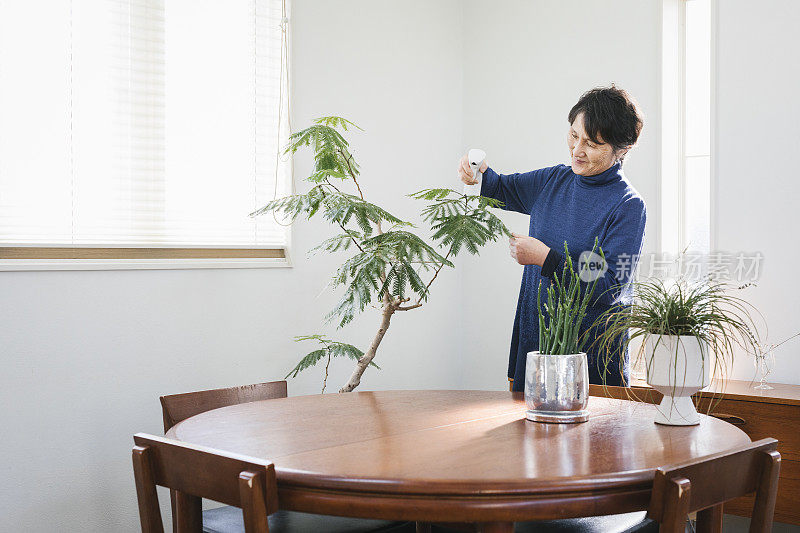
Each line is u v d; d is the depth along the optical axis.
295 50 3.63
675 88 3.80
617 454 1.63
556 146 4.11
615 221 2.73
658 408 1.99
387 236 2.80
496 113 4.36
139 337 3.04
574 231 2.86
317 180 2.95
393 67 4.10
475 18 4.45
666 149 3.78
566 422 1.98
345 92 3.86
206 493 1.51
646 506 1.49
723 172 3.51
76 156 2.96
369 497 1.44
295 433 1.86
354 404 2.29
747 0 3.44
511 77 4.29
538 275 2.91
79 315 2.86
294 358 3.61
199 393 2.41
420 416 2.09
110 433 2.95
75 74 2.96
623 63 3.88
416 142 4.22
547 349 2.03
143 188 3.15
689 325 1.95
